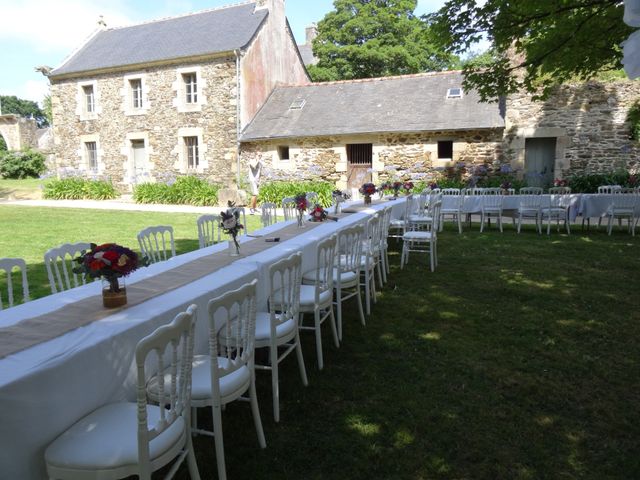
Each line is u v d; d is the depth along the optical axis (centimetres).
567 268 595
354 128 1327
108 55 1686
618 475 214
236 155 1476
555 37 623
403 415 263
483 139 1241
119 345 198
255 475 215
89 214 1148
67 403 174
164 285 272
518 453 229
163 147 1584
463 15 636
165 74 1541
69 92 1720
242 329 261
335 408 271
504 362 328
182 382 176
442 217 959
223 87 1464
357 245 404
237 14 1650
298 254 279
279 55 1659
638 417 258
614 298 468
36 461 163
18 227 910
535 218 929
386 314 432
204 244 486
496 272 581
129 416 180
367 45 1878
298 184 1350
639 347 350
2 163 2339
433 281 545
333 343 366
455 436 243
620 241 784
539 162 1244
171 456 170
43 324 208
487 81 698
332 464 222
